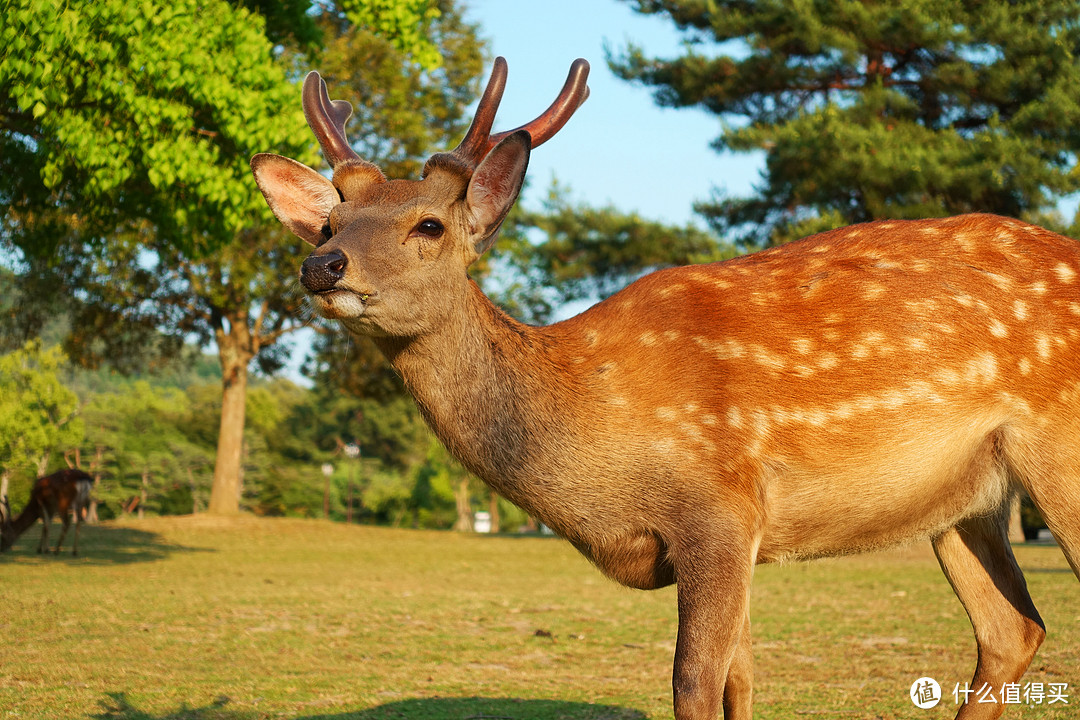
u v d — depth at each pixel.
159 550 17.02
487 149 3.88
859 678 5.72
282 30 13.04
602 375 3.71
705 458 3.59
